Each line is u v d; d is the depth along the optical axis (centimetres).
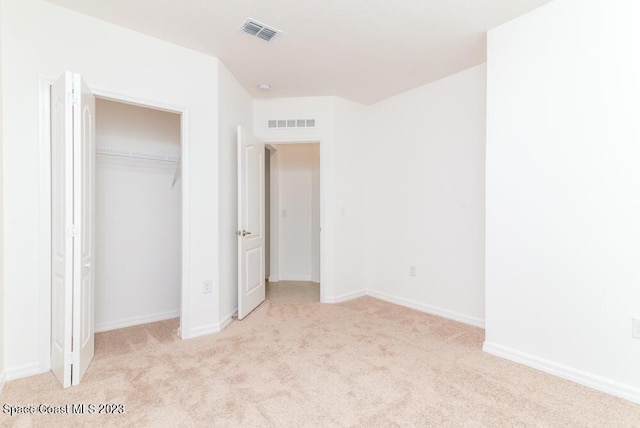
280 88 372
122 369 226
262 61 307
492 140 254
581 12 209
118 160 315
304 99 400
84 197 212
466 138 326
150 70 264
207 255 296
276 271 527
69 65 230
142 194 329
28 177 216
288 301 404
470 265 323
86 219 218
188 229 284
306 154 527
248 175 351
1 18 206
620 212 195
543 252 227
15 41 212
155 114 338
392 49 284
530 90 232
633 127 190
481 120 313
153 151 337
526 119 235
